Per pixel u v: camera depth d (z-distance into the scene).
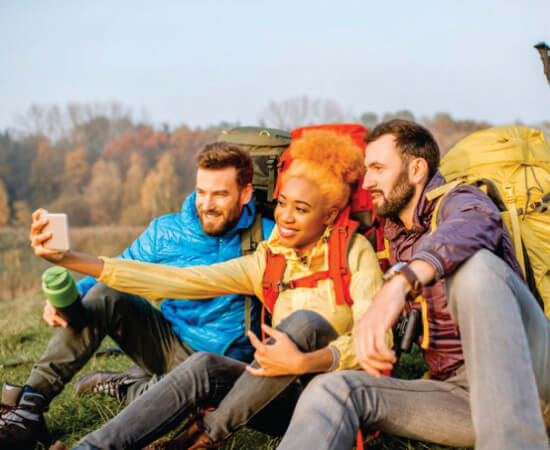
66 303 2.52
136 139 90.38
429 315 2.26
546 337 1.97
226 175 2.79
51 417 3.05
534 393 1.71
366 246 2.55
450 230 1.94
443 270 1.88
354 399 1.91
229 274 2.64
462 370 2.17
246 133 3.16
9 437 2.43
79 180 86.06
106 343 4.71
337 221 2.56
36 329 5.78
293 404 2.33
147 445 2.14
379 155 2.39
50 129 94.19
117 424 2.07
